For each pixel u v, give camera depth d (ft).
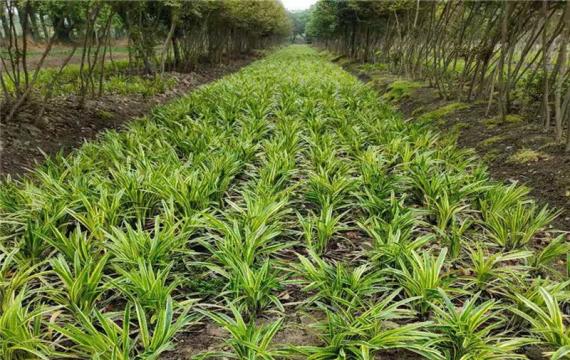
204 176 12.28
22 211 10.38
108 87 29.66
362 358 6.38
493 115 21.59
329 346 6.66
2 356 6.40
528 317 6.96
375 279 8.34
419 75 36.70
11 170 14.82
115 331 6.44
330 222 10.27
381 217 11.23
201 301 8.59
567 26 15.07
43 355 6.26
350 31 76.02
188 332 7.82
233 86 31.40
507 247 10.46
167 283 9.02
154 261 8.74
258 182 12.56
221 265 9.55
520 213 10.51
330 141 16.72
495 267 9.62
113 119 23.61
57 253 9.64
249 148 15.57
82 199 10.09
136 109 27.20
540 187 13.78
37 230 9.07
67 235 10.89
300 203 12.80
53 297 7.75
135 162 13.62
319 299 8.59
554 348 6.94
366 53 64.85
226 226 9.32
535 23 19.52
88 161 14.08
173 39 47.55
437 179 12.19
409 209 10.93
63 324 7.63
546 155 15.29
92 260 8.52
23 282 7.73
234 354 6.71
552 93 19.43
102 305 8.26
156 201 11.75
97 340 6.37
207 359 7.09
